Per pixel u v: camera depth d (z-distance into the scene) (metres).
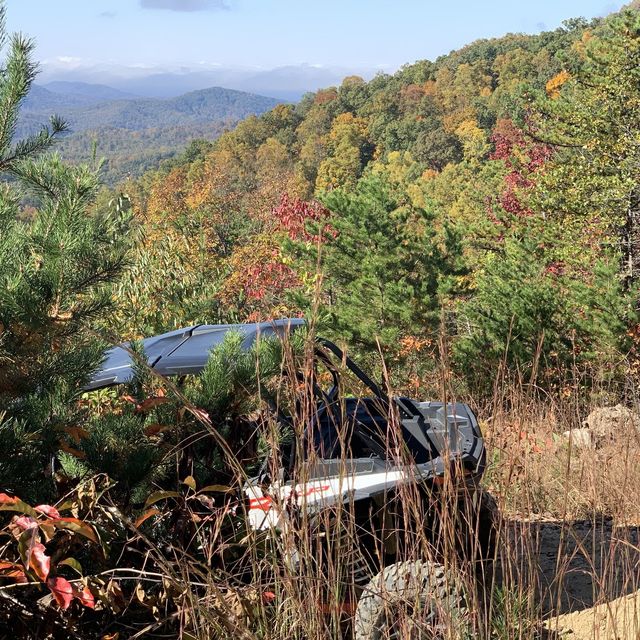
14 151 3.58
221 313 12.07
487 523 3.63
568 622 3.59
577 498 3.67
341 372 2.90
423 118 161.50
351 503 2.85
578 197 19.02
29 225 3.74
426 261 14.58
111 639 2.97
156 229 18.41
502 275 15.56
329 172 137.00
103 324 4.44
